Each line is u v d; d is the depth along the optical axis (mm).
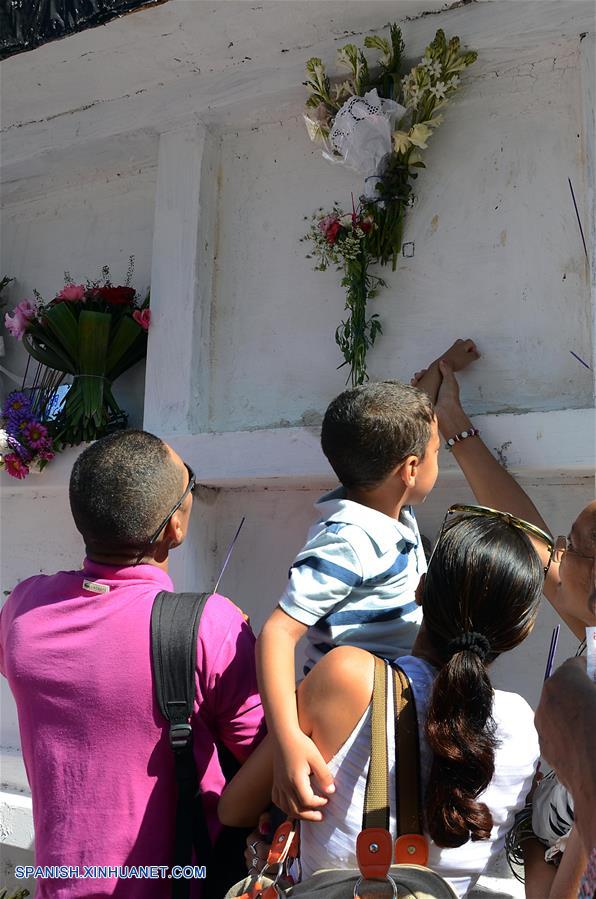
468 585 1419
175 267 2844
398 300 2596
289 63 2678
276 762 1438
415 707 1392
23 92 3064
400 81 2496
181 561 2689
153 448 1806
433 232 2561
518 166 2461
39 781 1670
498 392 2412
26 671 1706
